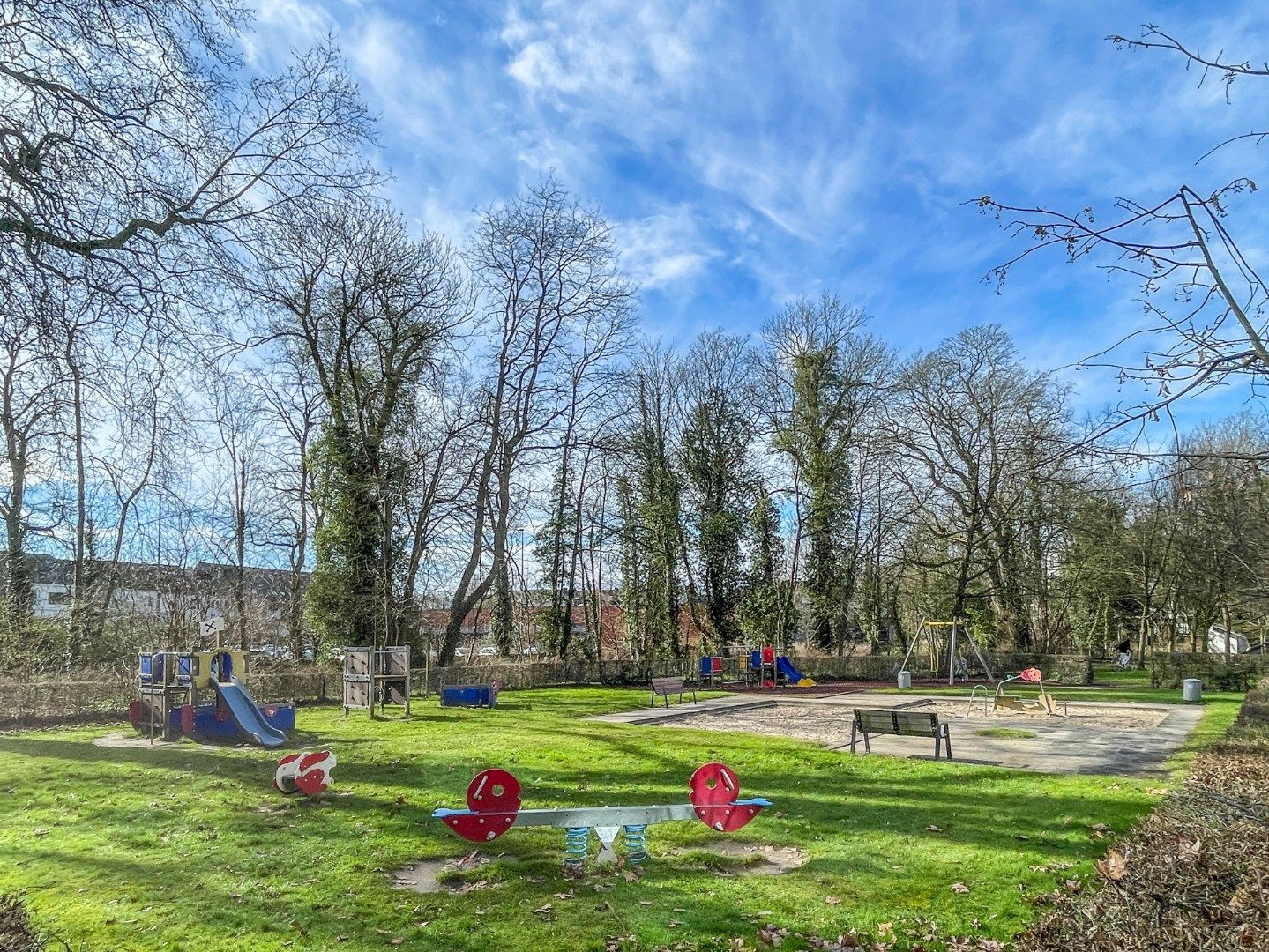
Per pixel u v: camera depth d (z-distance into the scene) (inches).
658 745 537.0
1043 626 1637.6
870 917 231.0
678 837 312.5
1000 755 509.4
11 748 518.6
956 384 1316.4
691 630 1599.4
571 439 1285.7
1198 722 690.2
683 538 1521.9
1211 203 157.5
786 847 301.7
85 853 292.8
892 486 1480.1
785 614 1510.8
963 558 1332.4
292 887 257.6
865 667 1371.8
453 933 220.4
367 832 320.5
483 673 1090.7
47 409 335.0
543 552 1427.2
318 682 882.8
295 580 1262.3
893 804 364.5
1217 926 219.8
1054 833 310.3
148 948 211.3
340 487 1047.6
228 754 502.0
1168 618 1483.8
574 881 261.3
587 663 1202.6
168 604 986.1
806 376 1491.1
